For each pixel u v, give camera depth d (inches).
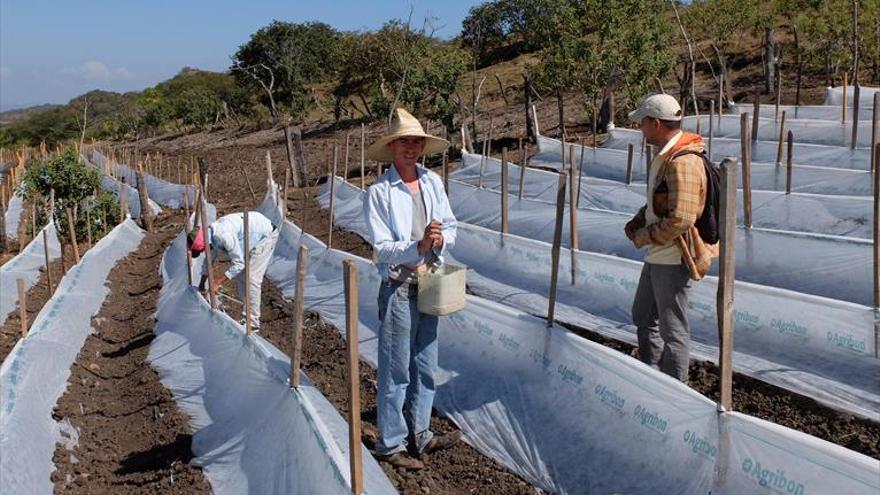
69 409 260.1
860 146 533.6
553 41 767.7
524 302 330.3
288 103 1720.0
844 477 145.0
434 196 186.5
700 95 874.8
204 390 260.8
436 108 878.4
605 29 741.9
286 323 349.1
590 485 188.4
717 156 557.9
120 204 732.0
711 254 191.2
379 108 925.8
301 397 195.5
